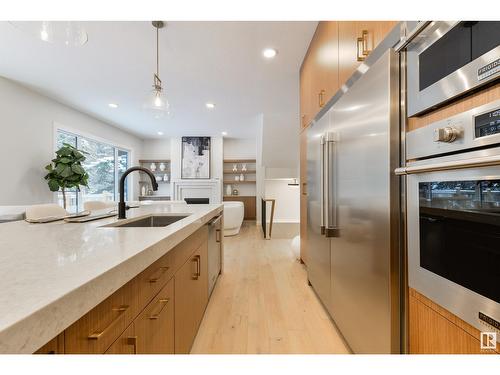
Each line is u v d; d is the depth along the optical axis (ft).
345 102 4.86
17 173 10.71
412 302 3.13
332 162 5.48
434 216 2.69
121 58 8.61
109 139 17.84
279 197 17.40
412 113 3.02
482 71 2.07
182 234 3.64
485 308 2.13
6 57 8.55
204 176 21.83
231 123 17.72
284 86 11.15
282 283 8.21
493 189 2.06
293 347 4.91
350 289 4.59
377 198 3.63
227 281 8.39
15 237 2.93
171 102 13.23
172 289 3.59
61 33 4.65
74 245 2.52
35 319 1.22
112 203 8.61
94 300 1.63
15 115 10.61
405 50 3.16
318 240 6.72
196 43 7.69
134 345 2.40
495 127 1.99
